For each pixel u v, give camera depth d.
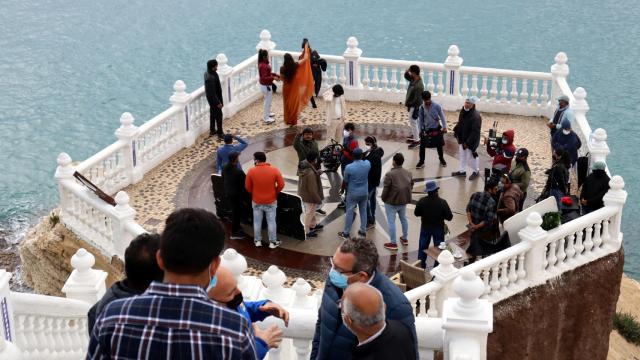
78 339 10.80
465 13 70.69
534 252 16.28
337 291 6.13
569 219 17.16
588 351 18.00
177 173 21.23
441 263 14.80
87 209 18.80
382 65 24.73
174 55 62.72
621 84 55.59
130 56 62.72
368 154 17.77
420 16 70.12
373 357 5.43
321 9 72.88
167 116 21.52
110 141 48.94
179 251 4.43
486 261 15.64
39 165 46.06
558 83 23.12
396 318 5.86
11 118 52.00
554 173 17.81
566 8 71.19
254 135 23.23
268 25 68.81
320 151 20.83
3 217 39.84
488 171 19.16
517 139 22.67
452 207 19.39
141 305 4.43
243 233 18.45
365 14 71.00
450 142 22.67
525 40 63.75
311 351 6.52
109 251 18.39
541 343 17.16
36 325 10.05
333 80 25.44
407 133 23.17
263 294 10.23
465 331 6.46
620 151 47.38
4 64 61.53
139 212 19.56
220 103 22.31
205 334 4.38
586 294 17.31
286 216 18.06
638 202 42.78
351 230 18.52
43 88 57.03
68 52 63.84
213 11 73.19
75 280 11.84
